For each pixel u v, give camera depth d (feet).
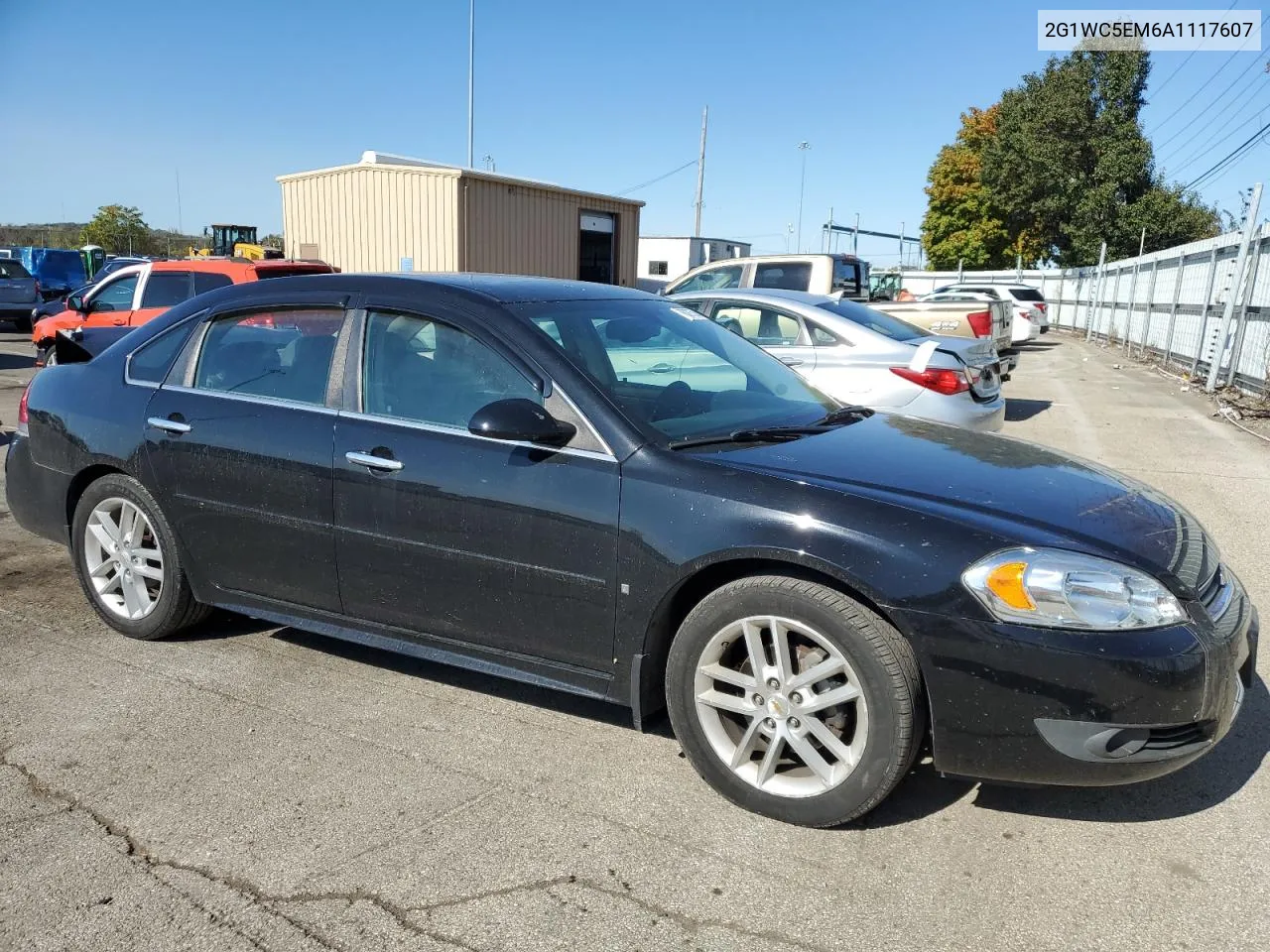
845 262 41.86
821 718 9.37
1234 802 9.98
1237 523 21.34
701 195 127.24
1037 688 8.44
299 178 61.98
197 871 8.65
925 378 23.09
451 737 11.22
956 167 154.61
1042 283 121.80
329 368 12.01
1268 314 41.22
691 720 9.85
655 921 8.05
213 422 12.60
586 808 9.74
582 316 12.03
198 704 11.98
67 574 17.02
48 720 11.51
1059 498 9.77
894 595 8.70
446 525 10.85
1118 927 8.04
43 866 8.70
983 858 8.97
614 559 9.95
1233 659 8.91
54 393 14.39
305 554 12.04
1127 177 121.49
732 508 9.42
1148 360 64.34
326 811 9.62
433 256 57.16
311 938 7.80
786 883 8.57
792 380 13.61
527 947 7.72
